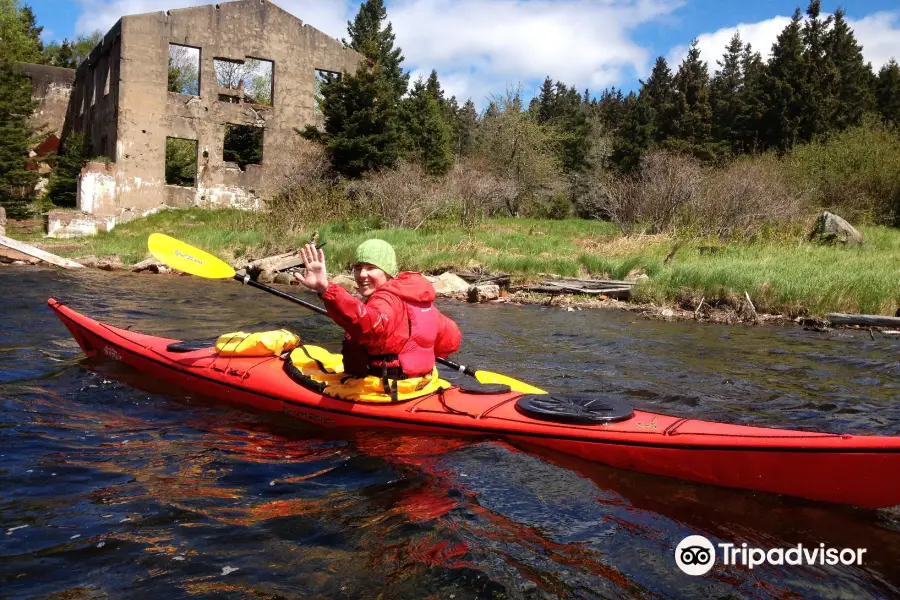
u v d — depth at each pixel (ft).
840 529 10.36
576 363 22.50
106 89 91.04
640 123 141.79
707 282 38.09
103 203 81.10
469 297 41.19
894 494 10.12
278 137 89.86
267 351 16.35
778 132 131.85
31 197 96.12
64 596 8.11
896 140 83.76
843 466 10.33
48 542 9.36
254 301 35.81
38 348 20.99
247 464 12.40
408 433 13.79
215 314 30.66
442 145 114.52
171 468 12.13
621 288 41.29
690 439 11.48
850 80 149.59
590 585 8.77
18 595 8.10
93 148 95.66
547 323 31.99
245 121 88.17
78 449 12.88
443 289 43.16
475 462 12.41
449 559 9.18
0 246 52.11
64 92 109.70
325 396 14.44
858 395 18.86
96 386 17.10
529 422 13.02
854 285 35.27
